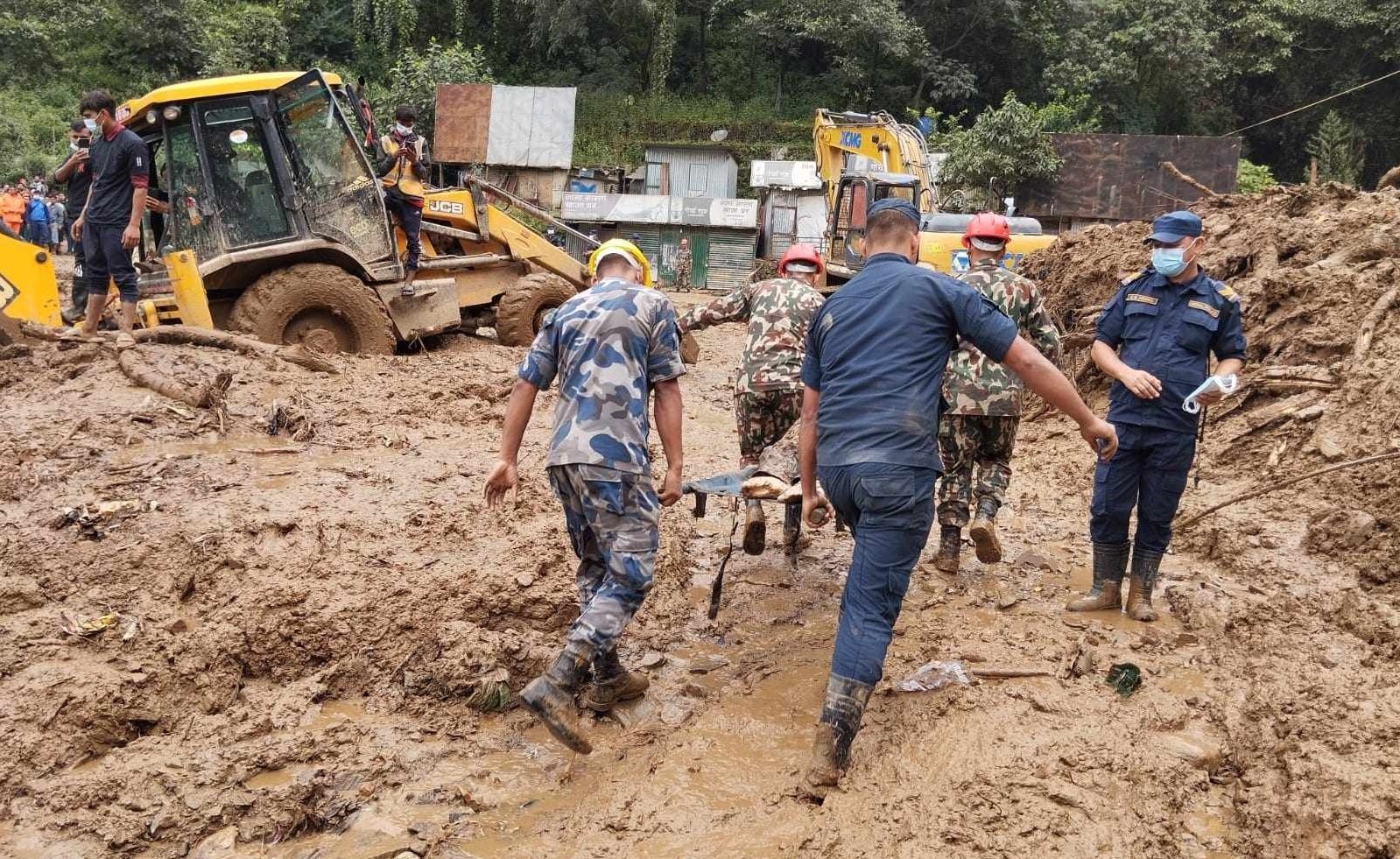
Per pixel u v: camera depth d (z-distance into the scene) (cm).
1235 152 3105
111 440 618
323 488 549
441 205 1187
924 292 353
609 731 386
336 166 1043
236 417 687
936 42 4522
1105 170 3192
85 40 3731
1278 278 748
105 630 398
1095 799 321
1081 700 388
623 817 327
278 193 1007
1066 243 1073
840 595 526
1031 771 332
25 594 422
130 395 698
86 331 837
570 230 1357
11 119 3120
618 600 354
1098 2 4397
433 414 766
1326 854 285
